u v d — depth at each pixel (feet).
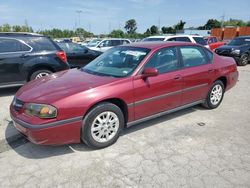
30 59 20.29
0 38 19.31
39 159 10.69
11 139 12.53
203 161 10.55
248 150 11.51
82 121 10.69
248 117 15.81
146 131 13.46
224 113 16.49
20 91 11.93
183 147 11.74
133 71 12.21
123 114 12.19
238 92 22.40
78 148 11.56
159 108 13.32
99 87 11.00
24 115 10.47
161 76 13.05
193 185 9.01
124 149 11.51
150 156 10.92
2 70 19.39
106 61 14.17
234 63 18.30
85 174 9.63
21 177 9.45
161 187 8.91
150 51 13.06
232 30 119.14
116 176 9.51
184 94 14.47
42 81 12.53
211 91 16.51
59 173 9.69
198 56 15.58
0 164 10.32
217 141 12.38
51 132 9.98
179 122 14.76
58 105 9.97
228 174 9.66
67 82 11.75
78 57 32.30
